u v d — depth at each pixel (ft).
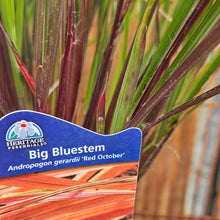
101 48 0.90
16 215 0.86
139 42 0.84
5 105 0.85
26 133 0.82
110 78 0.90
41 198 0.87
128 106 0.89
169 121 0.95
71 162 0.87
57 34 0.82
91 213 0.91
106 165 0.89
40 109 0.85
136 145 0.89
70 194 0.88
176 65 0.85
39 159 0.85
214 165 1.05
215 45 0.81
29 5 0.85
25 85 0.86
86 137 0.86
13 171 0.84
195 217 1.12
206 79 0.91
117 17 0.86
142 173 1.02
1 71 0.85
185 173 1.07
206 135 1.02
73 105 0.90
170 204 1.11
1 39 0.84
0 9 0.83
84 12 0.84
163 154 1.05
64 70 0.87
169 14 0.88
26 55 0.87
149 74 0.88
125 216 0.93
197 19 0.83
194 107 0.95
